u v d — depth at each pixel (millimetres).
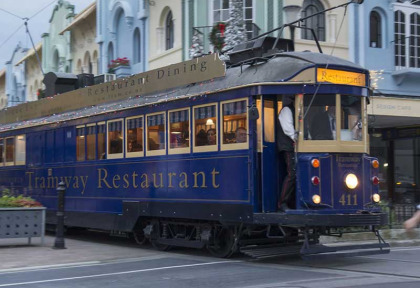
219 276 8523
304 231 9555
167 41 21219
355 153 9773
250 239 10414
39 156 15961
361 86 9984
